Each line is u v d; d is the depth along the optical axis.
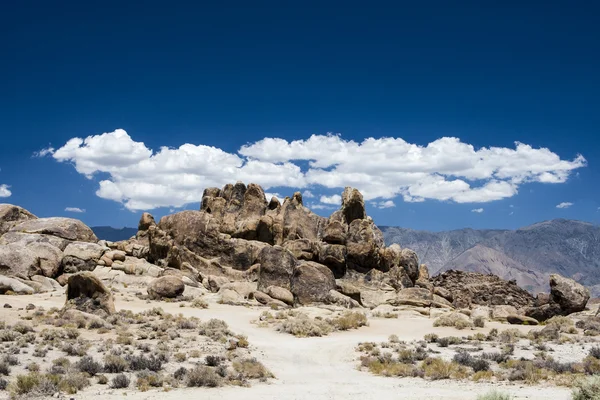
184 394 25.55
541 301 70.12
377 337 46.94
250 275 76.94
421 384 29.95
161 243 76.25
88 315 43.47
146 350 35.06
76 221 78.94
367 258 78.19
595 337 45.94
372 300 73.06
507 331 47.66
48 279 65.94
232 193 89.25
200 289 68.38
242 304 62.62
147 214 85.38
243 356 36.22
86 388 25.95
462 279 99.00
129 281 69.00
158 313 49.97
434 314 65.25
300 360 37.62
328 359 38.53
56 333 37.12
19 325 37.78
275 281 68.25
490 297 88.94
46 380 24.81
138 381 27.39
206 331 42.09
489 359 36.06
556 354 37.56
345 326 51.00
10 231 76.31
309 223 84.62
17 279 63.03
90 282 46.66
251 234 82.44
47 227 76.38
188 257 78.25
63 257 70.88
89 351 33.72
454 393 26.58
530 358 36.19
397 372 33.00
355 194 83.94
